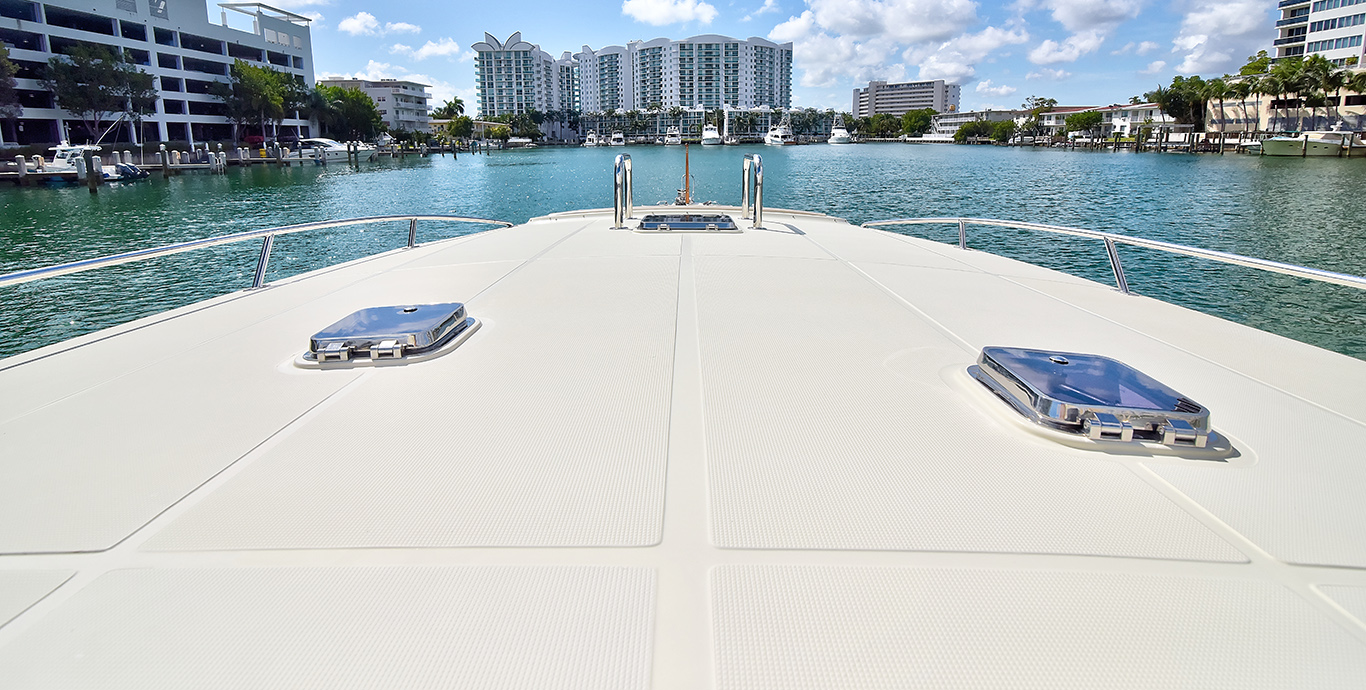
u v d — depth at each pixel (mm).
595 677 1027
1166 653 1075
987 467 1673
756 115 160375
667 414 2004
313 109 70312
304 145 68438
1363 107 62000
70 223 22906
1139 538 1382
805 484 1593
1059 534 1395
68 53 46406
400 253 5160
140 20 52219
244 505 1513
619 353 2592
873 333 2879
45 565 1310
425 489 1575
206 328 3053
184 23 56344
